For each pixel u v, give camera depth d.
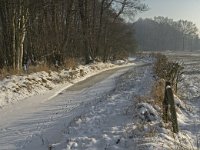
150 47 170.50
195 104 14.77
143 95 14.09
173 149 8.09
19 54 23.25
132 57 81.19
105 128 10.03
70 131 10.14
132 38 67.00
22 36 23.31
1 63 22.97
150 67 35.38
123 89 18.66
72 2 30.52
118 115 11.66
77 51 44.53
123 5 44.00
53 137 9.90
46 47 30.70
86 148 8.40
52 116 12.76
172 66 17.00
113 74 31.30
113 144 8.55
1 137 10.20
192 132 10.30
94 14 41.31
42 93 18.27
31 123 11.73
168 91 9.62
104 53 48.03
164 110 10.35
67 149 8.34
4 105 14.74
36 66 24.77
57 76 23.91
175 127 9.59
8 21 22.70
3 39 23.39
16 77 19.30
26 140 9.80
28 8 23.66
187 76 26.50
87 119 11.42
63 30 30.91
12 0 22.44
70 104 15.21
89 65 36.84
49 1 27.02
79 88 21.00
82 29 38.06
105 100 15.16
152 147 7.91
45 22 30.31
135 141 8.43
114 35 52.94
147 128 9.41
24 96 16.75
